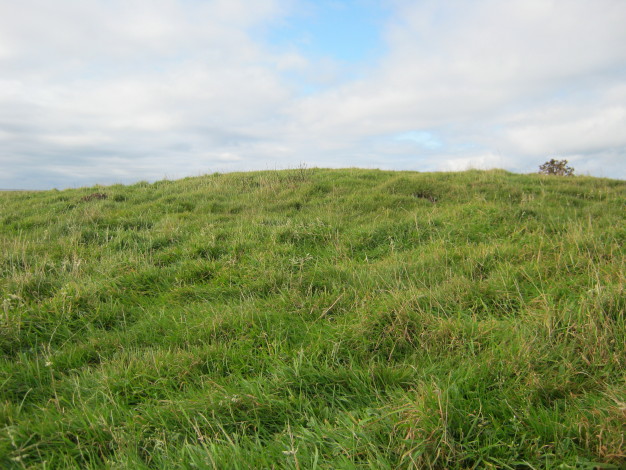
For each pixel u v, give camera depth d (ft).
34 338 11.81
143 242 21.12
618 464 5.98
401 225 21.81
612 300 9.82
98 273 16.88
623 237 16.51
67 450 7.21
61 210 31.71
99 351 11.12
